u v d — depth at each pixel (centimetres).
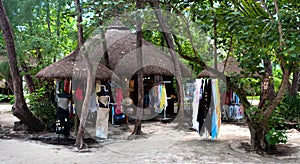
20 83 857
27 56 1012
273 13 575
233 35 643
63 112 770
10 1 1010
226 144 734
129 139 755
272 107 641
